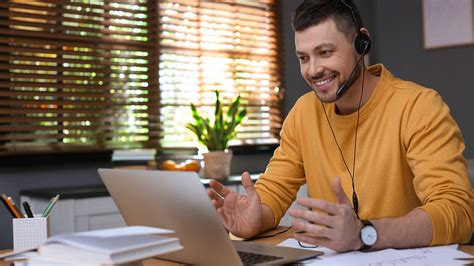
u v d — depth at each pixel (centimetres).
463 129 427
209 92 387
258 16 412
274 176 187
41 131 314
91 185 326
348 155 175
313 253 130
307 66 159
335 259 126
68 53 319
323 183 181
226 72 394
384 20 459
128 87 344
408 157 161
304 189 352
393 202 168
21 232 151
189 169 338
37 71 313
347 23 155
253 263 124
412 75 448
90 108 329
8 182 300
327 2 156
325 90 159
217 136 355
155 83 356
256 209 159
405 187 168
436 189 148
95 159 326
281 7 423
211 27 383
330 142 180
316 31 154
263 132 414
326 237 130
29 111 307
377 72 179
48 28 312
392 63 457
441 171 150
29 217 156
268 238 162
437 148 155
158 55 358
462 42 424
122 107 342
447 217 140
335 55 155
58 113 316
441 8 432
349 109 174
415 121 162
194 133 359
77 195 276
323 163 180
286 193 185
